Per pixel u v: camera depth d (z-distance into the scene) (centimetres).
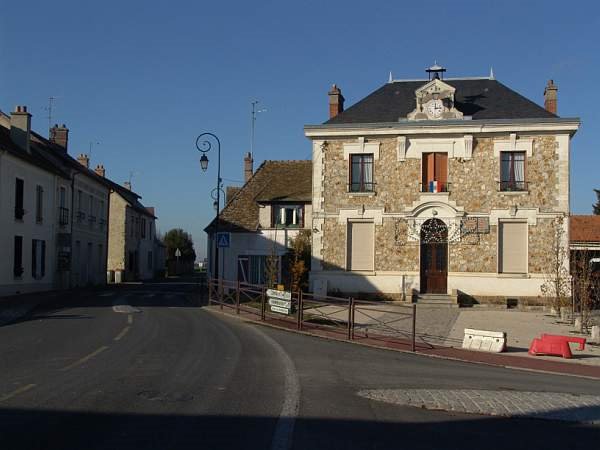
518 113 2778
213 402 869
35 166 3145
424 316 2316
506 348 1611
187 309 2395
